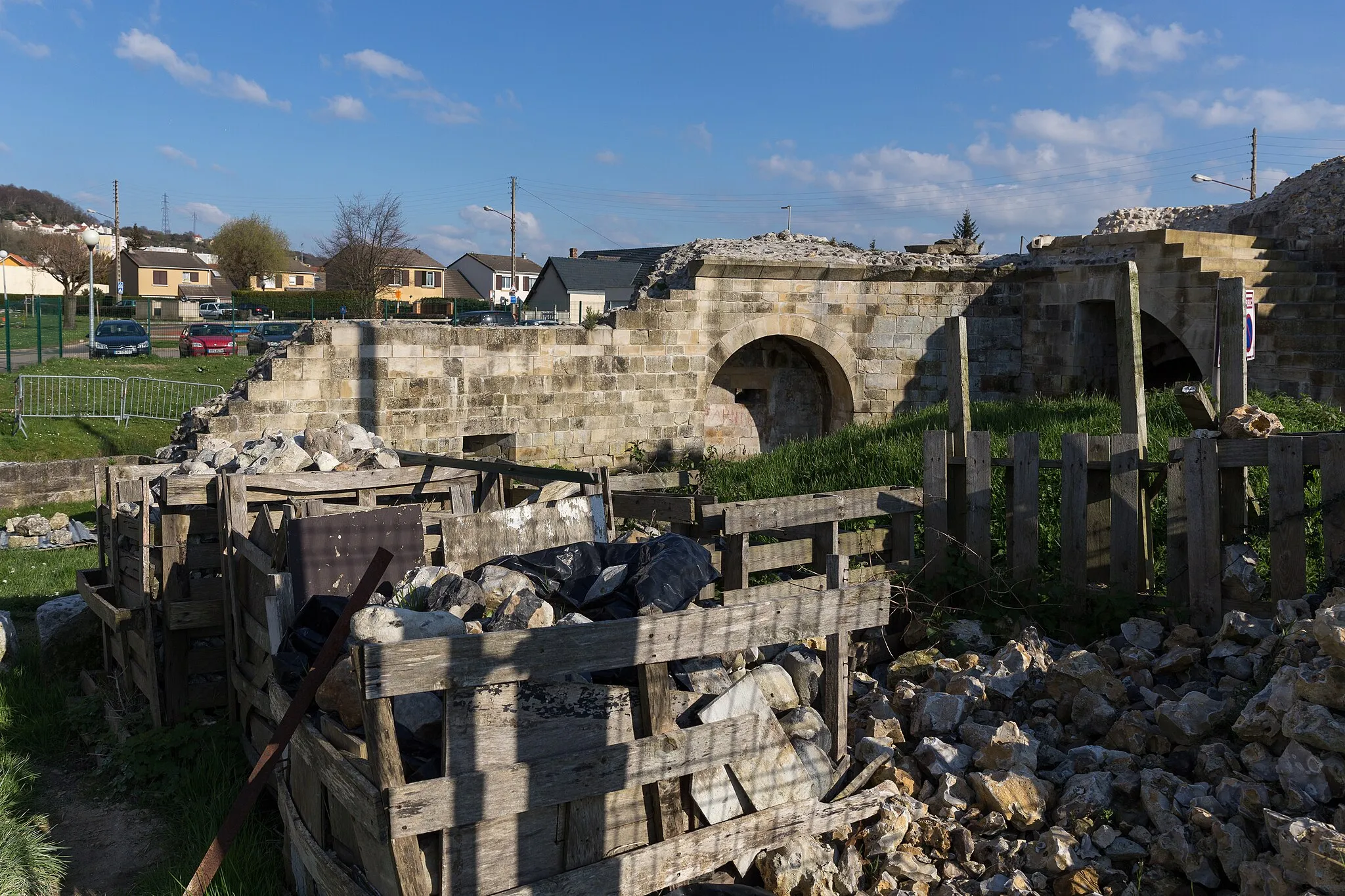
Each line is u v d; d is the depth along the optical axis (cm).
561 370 1762
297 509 605
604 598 504
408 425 1628
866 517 753
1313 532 745
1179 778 473
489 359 1695
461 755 379
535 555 538
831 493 738
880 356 1980
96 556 1272
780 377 2052
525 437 1742
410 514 595
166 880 489
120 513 710
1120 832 459
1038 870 454
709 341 1884
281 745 438
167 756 604
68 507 1593
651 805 430
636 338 1820
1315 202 1894
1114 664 620
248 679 593
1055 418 1291
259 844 518
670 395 1864
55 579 1112
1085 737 543
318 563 553
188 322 5984
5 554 1288
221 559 644
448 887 379
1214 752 478
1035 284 1972
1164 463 681
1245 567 630
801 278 1923
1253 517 695
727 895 432
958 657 655
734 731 445
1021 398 2006
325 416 1559
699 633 433
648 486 866
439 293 7569
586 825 412
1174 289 1694
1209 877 427
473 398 1686
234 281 8350
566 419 1775
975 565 752
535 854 399
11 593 1043
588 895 404
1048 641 675
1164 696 557
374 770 368
